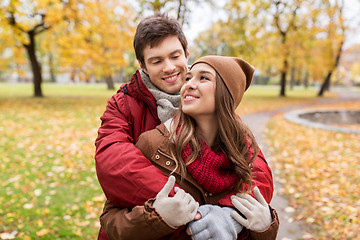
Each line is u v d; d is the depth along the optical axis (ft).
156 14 4.48
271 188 4.24
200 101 3.51
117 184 3.48
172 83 4.34
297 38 69.56
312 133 25.86
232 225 3.23
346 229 9.88
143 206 3.21
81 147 18.65
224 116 3.53
